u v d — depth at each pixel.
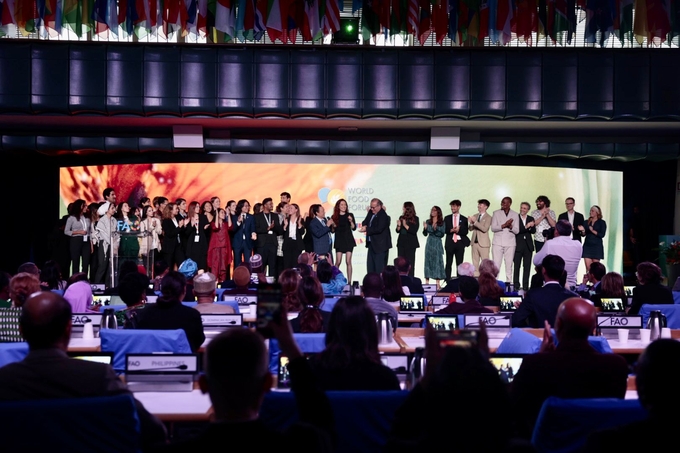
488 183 18.92
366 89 16.31
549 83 16.33
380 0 15.66
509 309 8.38
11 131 18.20
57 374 3.14
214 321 6.67
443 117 16.55
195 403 3.92
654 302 8.14
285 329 2.34
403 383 4.39
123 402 2.79
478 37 15.47
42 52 15.93
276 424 3.17
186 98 16.16
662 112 16.31
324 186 18.73
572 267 9.19
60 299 3.20
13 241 20.08
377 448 3.16
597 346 5.07
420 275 18.95
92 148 18.02
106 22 14.83
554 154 18.55
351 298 3.60
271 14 15.20
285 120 16.88
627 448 2.21
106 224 17.30
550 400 2.95
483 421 1.93
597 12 15.25
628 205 20.22
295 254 17.36
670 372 2.18
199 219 17.36
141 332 5.11
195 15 15.06
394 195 18.81
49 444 2.74
